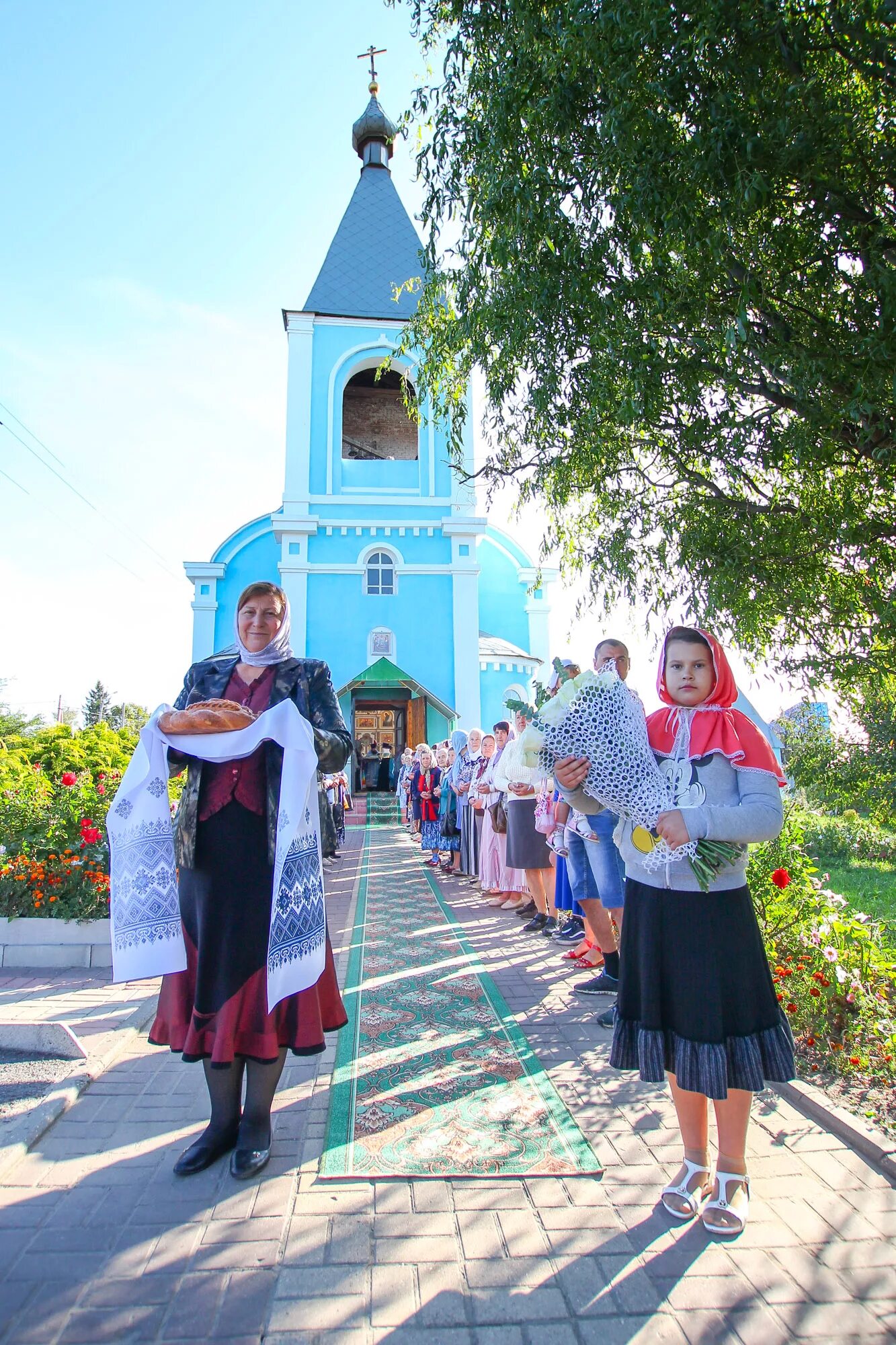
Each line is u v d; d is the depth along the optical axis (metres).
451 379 5.95
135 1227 2.44
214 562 21.77
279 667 3.13
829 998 4.11
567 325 4.28
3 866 5.96
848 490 4.53
